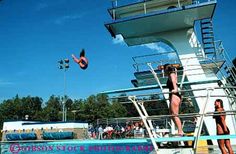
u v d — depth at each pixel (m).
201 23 15.61
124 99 8.27
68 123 27.45
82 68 9.42
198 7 13.17
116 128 19.20
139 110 5.99
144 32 15.34
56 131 27.53
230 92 11.86
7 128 29.45
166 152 8.62
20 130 28.92
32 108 117.44
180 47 14.84
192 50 14.66
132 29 15.02
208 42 15.39
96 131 22.23
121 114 83.00
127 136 17.84
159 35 15.27
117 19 14.38
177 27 14.87
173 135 6.16
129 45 17.12
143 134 16.08
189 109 14.80
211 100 13.34
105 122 15.32
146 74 17.00
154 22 14.38
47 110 99.62
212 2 12.96
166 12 13.63
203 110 5.44
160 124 11.23
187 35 14.90
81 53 9.47
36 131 28.38
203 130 14.16
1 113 107.31
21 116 109.25
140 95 6.15
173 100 6.08
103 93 8.60
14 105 109.50
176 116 5.60
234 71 13.81
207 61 15.40
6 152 16.52
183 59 14.51
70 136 26.09
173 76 6.34
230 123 13.39
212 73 16.00
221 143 7.50
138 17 14.01
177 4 15.00
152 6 15.22
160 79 16.92
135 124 17.94
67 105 119.81
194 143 5.38
